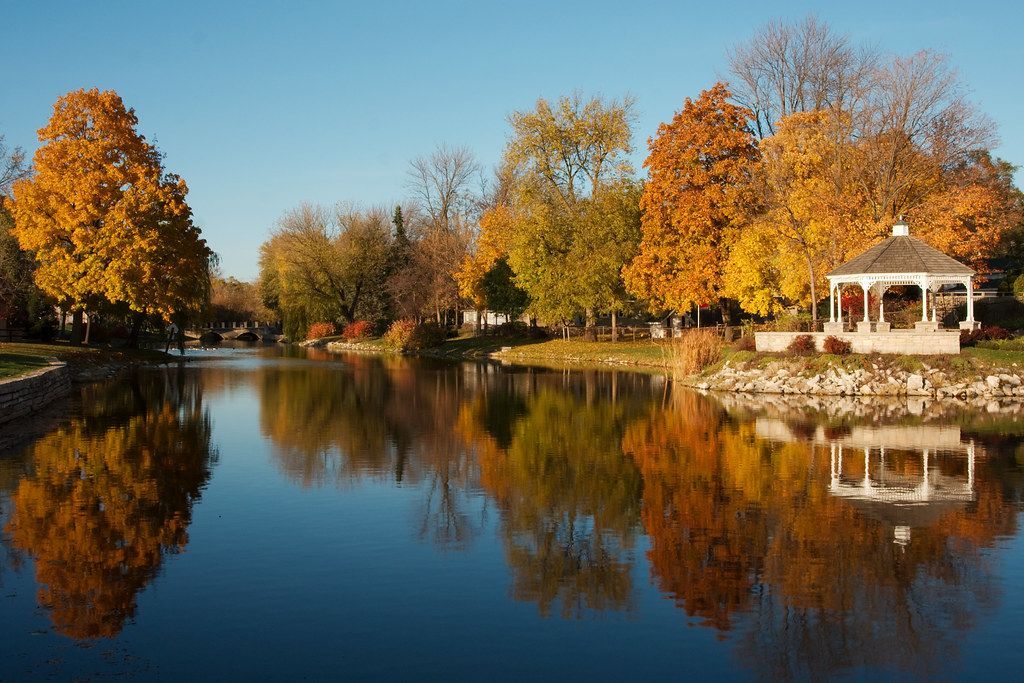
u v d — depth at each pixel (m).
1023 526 15.81
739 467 21.25
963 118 46.44
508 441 25.78
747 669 10.21
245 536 15.52
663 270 53.84
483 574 13.56
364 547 14.91
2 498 18.12
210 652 10.64
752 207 51.31
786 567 13.73
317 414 32.38
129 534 15.59
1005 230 51.22
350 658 10.48
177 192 54.19
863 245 43.22
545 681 9.88
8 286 52.38
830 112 47.00
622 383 44.91
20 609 11.98
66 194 49.84
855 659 10.49
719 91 52.00
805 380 37.75
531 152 63.91
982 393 35.12
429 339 82.88
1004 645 10.82
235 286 148.12
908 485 19.08
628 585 13.02
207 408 34.09
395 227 100.19
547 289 64.06
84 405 34.56
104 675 10.00
